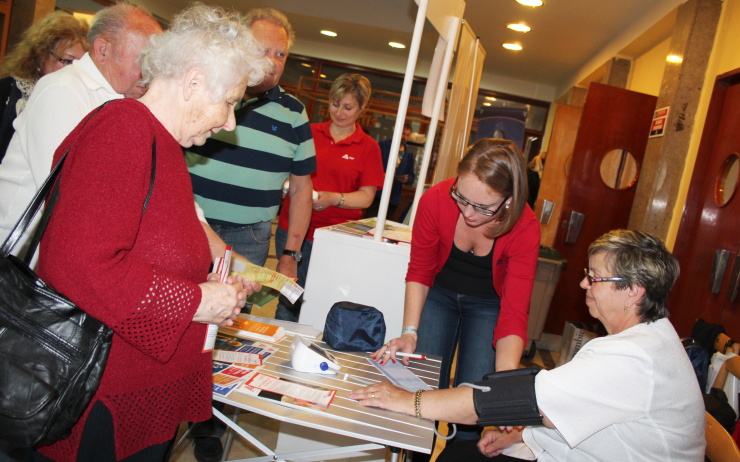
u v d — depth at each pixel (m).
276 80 2.16
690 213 3.77
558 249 5.06
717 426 1.50
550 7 5.04
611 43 5.64
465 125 4.09
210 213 2.19
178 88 1.10
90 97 1.52
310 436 1.94
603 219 5.02
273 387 1.42
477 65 4.01
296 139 2.38
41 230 1.01
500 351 1.75
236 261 1.66
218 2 6.95
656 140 4.23
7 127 2.10
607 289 1.37
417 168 8.11
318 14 6.68
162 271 1.04
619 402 1.25
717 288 3.30
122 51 1.55
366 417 1.35
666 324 1.36
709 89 3.77
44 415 0.93
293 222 2.54
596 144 4.95
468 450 1.69
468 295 2.04
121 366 1.03
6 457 1.22
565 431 1.27
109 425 1.04
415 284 1.99
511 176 1.58
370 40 7.83
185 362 1.15
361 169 3.30
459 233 1.93
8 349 0.94
